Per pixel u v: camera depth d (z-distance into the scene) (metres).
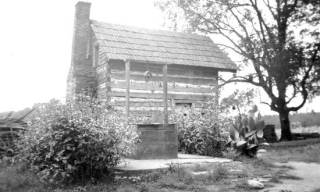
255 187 8.40
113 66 19.17
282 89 24.59
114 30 21.50
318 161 12.54
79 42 21.23
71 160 8.69
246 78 24.56
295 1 25.08
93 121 8.84
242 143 12.38
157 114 14.88
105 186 8.24
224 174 9.50
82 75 20.73
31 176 8.57
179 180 8.75
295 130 33.41
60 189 8.01
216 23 26.08
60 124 8.72
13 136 10.60
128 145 9.49
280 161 12.55
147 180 8.88
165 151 11.56
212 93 21.75
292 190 8.34
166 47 21.86
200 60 21.86
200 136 13.62
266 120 35.38
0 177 8.31
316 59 24.97
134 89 18.91
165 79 12.60
